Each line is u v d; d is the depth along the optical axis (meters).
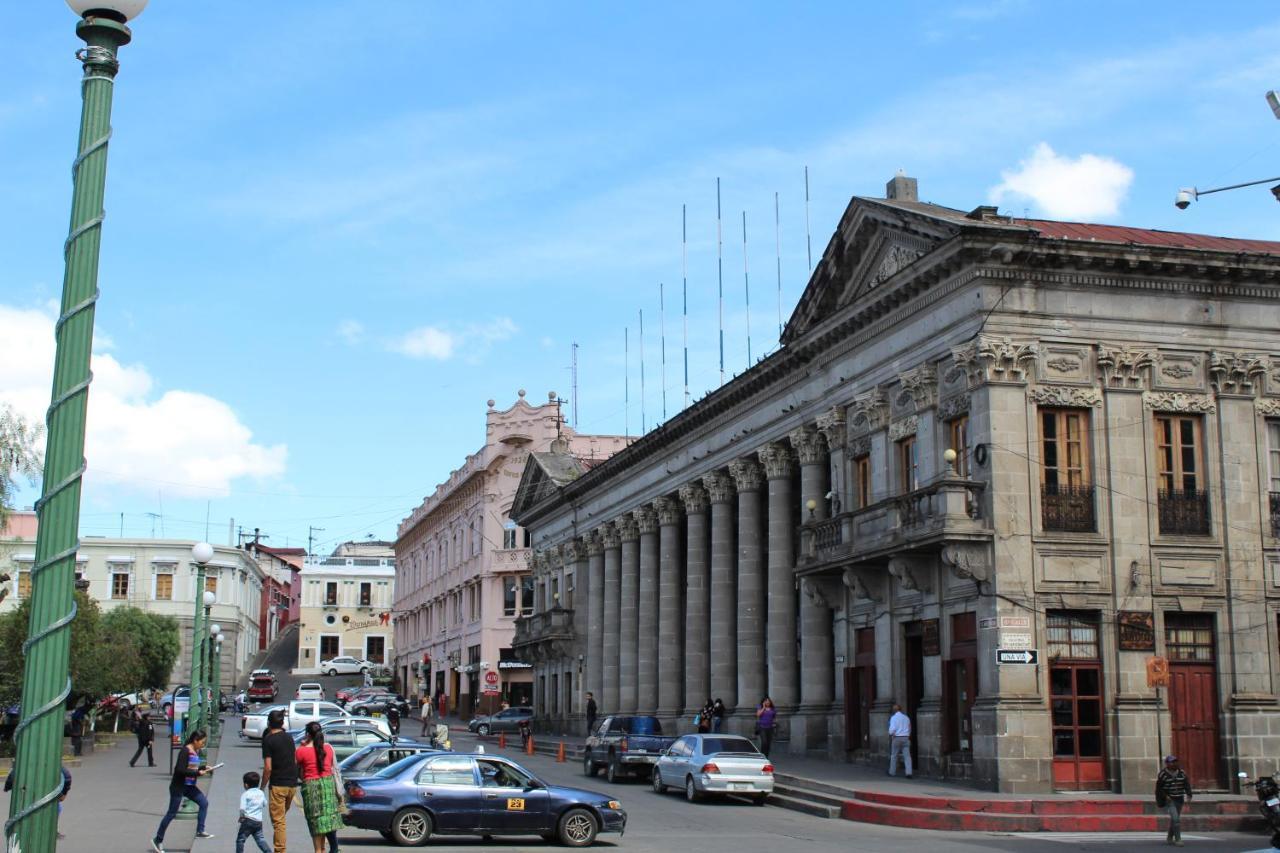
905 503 32.56
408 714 85.75
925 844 23.34
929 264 32.44
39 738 8.87
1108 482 31.16
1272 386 32.69
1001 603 29.94
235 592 109.69
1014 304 31.34
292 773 19.02
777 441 43.06
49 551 9.03
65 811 28.03
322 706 52.31
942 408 32.97
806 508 38.88
